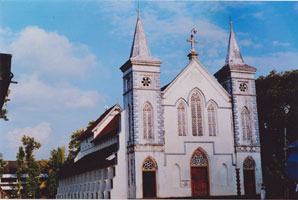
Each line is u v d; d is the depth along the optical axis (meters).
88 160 66.50
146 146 50.09
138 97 50.97
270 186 60.06
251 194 53.56
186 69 54.09
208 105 54.47
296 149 45.28
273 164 61.19
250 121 55.94
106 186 53.25
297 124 60.75
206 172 52.81
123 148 51.78
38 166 92.88
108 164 52.69
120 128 52.50
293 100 60.72
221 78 58.62
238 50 58.59
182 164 51.53
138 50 52.97
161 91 52.69
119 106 73.31
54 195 92.44
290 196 53.84
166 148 51.22
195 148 52.59
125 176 51.06
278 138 64.19
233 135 54.72
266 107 64.06
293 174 45.06
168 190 50.16
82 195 65.94
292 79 63.66
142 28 54.47
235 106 55.25
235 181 53.50
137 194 48.38
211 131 53.91
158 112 51.47
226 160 53.69
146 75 51.97
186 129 52.78
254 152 55.09
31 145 92.25
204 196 50.88
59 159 96.75
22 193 97.69
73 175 72.50
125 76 54.03
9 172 102.06
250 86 56.81
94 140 70.06
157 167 50.09
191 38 55.50
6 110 54.62
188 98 53.47
